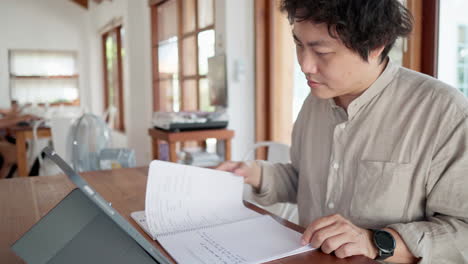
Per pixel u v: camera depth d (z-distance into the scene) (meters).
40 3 7.59
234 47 3.12
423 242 0.75
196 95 3.87
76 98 8.03
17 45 7.50
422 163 0.85
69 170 0.55
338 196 0.98
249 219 0.87
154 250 0.56
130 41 5.13
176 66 4.31
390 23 0.76
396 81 0.93
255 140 3.24
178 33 4.16
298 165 1.18
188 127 2.89
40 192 1.16
